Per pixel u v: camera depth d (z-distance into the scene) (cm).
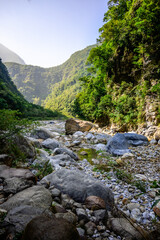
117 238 243
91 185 360
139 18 1647
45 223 164
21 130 521
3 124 461
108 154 865
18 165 457
